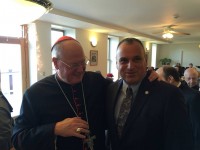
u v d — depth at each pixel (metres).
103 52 7.02
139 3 3.71
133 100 1.04
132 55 1.00
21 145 0.97
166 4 3.77
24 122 1.05
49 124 0.99
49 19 4.50
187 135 0.90
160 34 7.96
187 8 4.02
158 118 0.94
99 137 1.15
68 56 0.98
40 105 1.08
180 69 7.49
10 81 4.16
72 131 0.94
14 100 4.23
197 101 1.81
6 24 0.72
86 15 4.66
